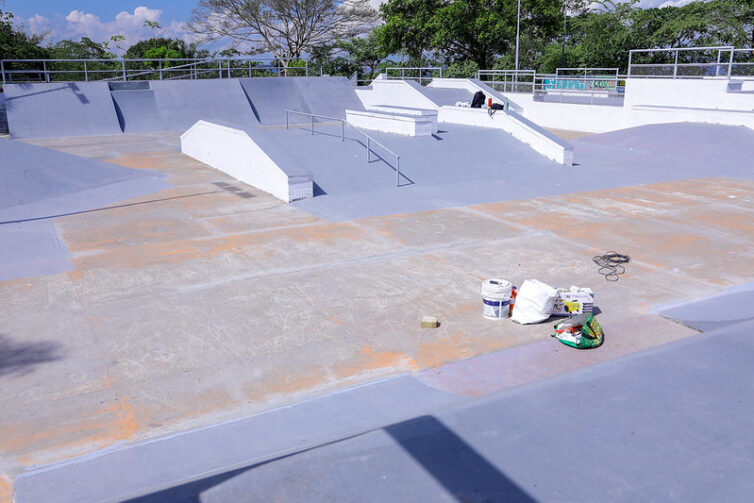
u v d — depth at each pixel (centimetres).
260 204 1438
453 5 4331
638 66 2623
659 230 1193
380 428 390
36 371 643
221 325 759
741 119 2191
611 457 351
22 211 1384
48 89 2788
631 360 485
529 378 620
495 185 1639
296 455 362
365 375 633
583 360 661
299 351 688
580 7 5062
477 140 2017
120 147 2350
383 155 1789
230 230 1212
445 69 4716
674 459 348
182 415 560
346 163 1712
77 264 1001
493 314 773
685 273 946
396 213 1344
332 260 1016
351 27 5400
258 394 597
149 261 1014
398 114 2089
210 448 485
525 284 771
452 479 334
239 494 326
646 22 4394
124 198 1513
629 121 2669
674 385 441
